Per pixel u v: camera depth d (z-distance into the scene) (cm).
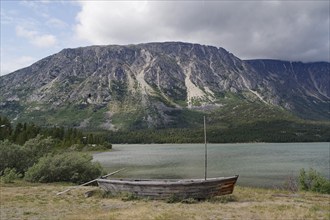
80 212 2205
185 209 2250
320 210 2191
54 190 3388
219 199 2683
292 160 10269
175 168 8188
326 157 11412
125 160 11212
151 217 1919
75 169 4556
